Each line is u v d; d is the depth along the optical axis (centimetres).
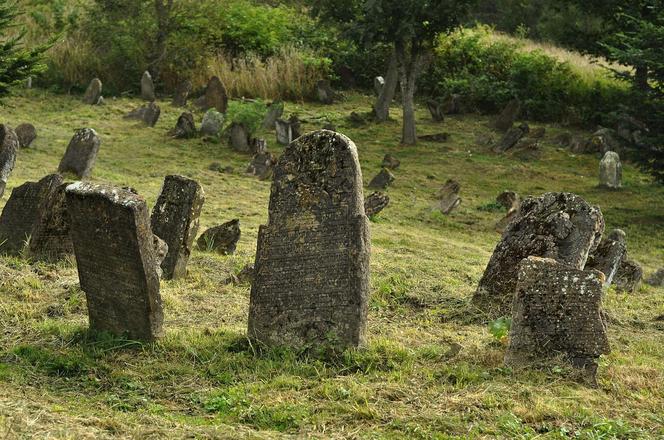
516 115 3531
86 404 803
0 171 1722
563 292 908
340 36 3219
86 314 1099
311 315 945
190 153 2800
